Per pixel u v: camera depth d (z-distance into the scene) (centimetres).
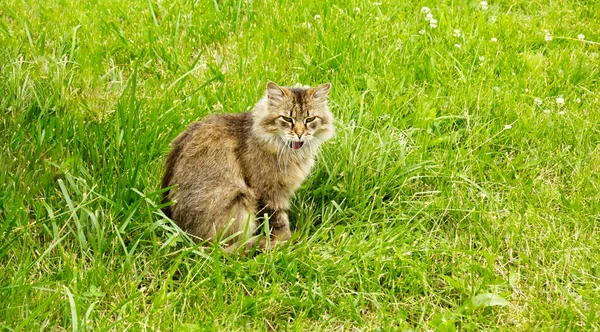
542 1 765
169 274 416
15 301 385
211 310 409
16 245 425
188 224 455
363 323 412
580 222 488
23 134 477
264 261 436
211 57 650
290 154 469
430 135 564
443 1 739
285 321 411
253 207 468
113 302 409
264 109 466
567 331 407
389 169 520
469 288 436
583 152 548
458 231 484
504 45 687
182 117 546
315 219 497
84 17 680
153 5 721
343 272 439
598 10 747
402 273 444
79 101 526
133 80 486
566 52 671
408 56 648
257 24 707
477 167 532
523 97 605
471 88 606
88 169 481
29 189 448
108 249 438
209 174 455
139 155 477
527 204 498
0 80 521
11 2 698
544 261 457
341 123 535
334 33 675
